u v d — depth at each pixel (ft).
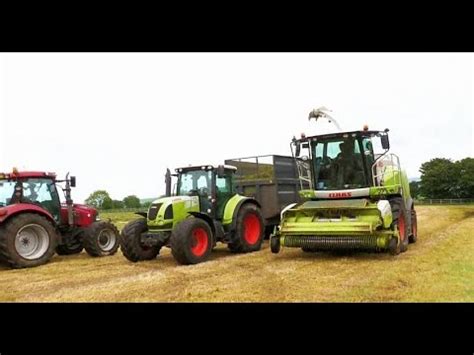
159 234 31.94
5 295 22.94
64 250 39.32
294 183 43.86
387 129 32.30
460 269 24.39
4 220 31.55
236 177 43.39
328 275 24.59
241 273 26.32
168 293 21.98
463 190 180.65
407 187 38.09
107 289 23.25
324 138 33.73
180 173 35.96
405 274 23.80
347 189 33.17
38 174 36.09
